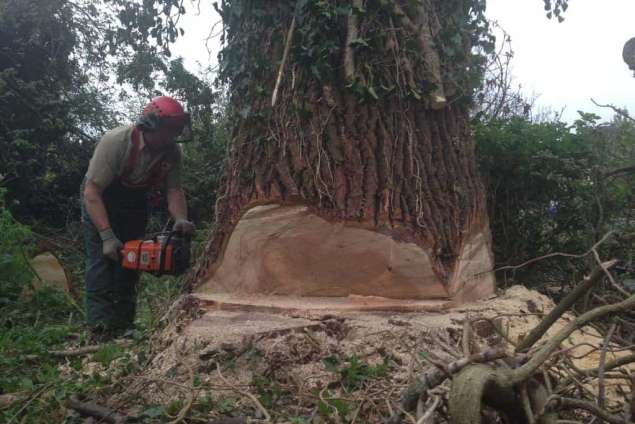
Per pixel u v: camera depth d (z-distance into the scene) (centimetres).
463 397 180
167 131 425
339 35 336
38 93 929
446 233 340
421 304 319
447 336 289
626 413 207
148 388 288
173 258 401
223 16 374
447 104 353
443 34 358
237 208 351
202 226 854
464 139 368
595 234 430
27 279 562
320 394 251
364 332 294
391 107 335
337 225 329
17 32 937
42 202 930
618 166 486
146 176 440
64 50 972
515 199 473
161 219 814
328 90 333
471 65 374
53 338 436
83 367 344
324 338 294
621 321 324
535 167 461
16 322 506
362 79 327
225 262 354
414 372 265
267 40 351
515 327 317
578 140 462
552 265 481
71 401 279
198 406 259
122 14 426
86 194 422
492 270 372
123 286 452
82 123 1002
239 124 360
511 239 476
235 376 282
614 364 224
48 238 830
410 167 334
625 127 520
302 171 333
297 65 338
